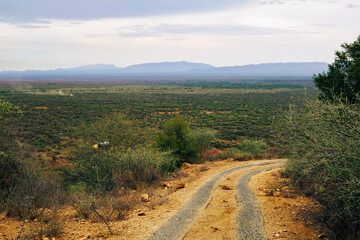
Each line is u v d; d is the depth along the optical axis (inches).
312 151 228.7
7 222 287.4
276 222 277.1
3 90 6181.1
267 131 1918.1
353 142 191.6
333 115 214.7
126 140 599.2
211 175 667.4
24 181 363.6
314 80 551.5
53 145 1323.8
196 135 1026.7
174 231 259.8
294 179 441.4
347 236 219.1
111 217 312.2
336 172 201.2
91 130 594.2
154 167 607.2
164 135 1015.6
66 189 484.4
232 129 2059.5
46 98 4729.3
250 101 4539.9
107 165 519.5
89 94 6269.7
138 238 243.9
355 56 533.6
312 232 246.1
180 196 437.1
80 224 287.3
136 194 444.1
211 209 338.3
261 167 797.9
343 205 215.2
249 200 380.8
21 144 448.8
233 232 249.3
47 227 266.2
